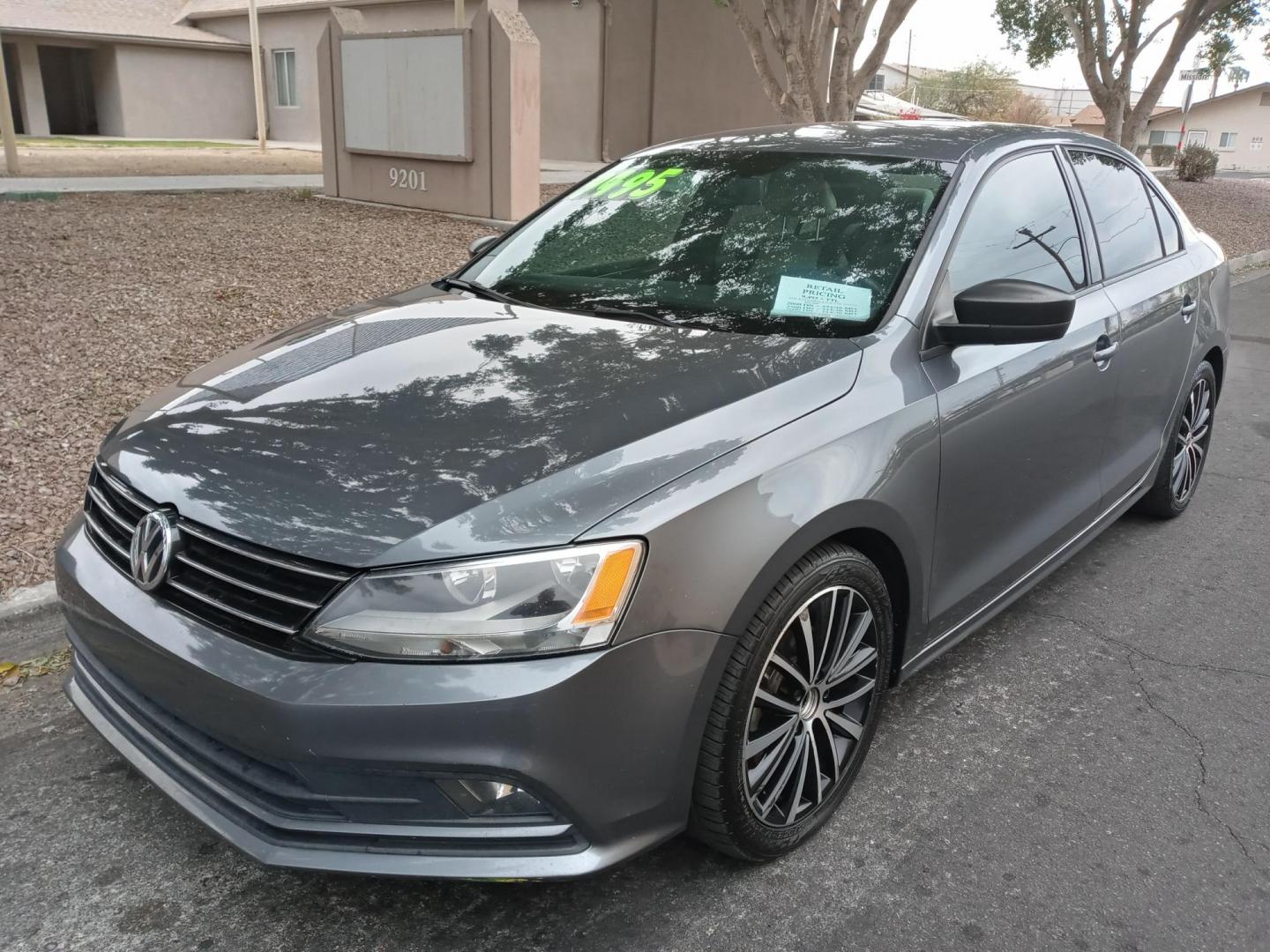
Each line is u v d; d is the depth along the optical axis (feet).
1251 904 7.93
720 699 7.17
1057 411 10.63
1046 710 10.62
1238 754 9.92
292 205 39.83
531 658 6.30
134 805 8.81
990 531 9.94
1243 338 30.17
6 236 28.94
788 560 7.28
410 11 72.90
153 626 7.06
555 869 6.59
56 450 15.11
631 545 6.53
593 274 10.71
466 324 9.61
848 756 8.69
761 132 12.32
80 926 7.46
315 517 6.64
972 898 7.91
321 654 6.40
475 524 6.43
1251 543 15.14
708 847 8.42
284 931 7.47
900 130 11.66
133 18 91.45
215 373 9.20
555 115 67.72
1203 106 197.77
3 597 11.23
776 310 9.42
